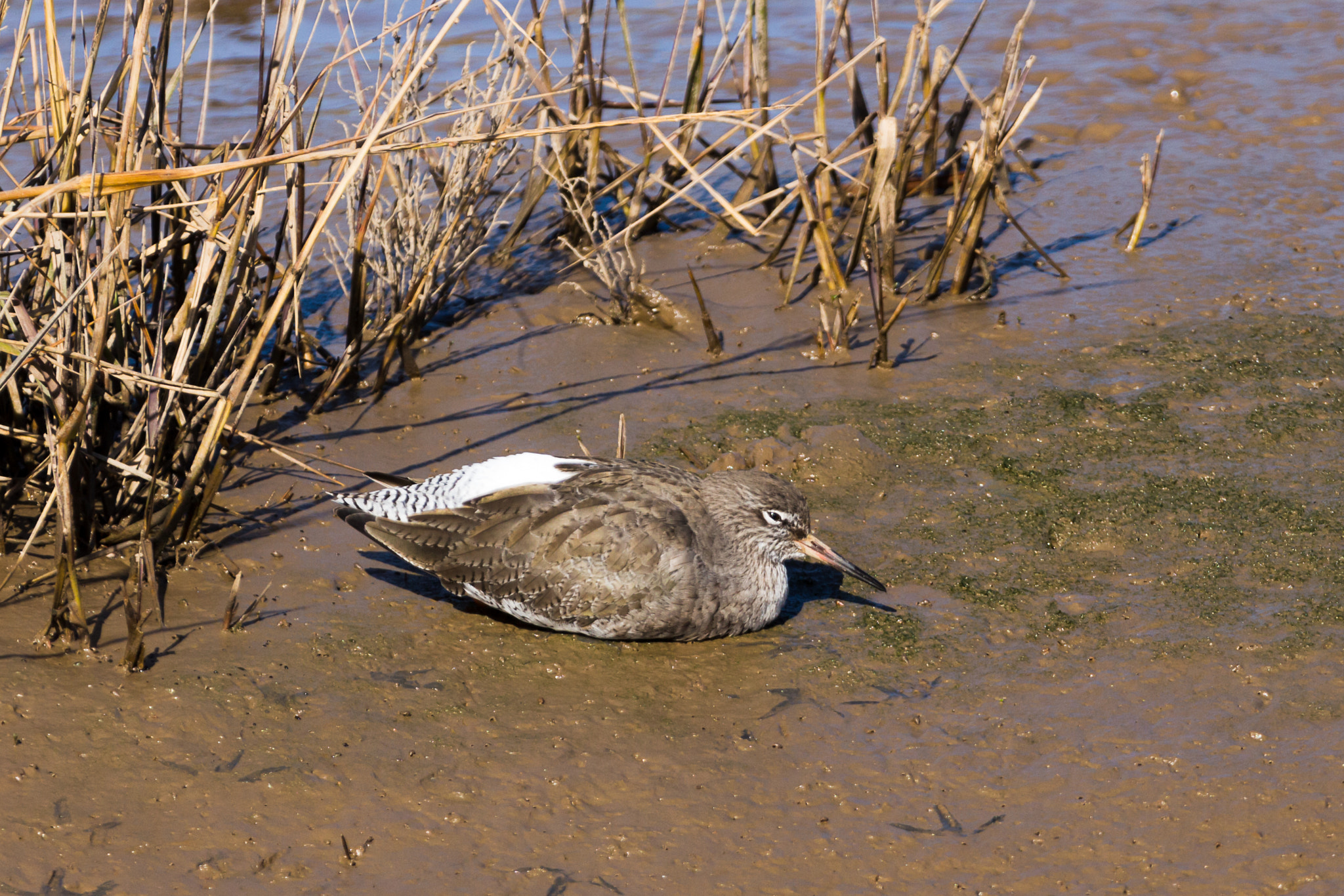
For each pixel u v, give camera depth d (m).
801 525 10.92
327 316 16.81
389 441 14.04
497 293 17.86
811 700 10.04
